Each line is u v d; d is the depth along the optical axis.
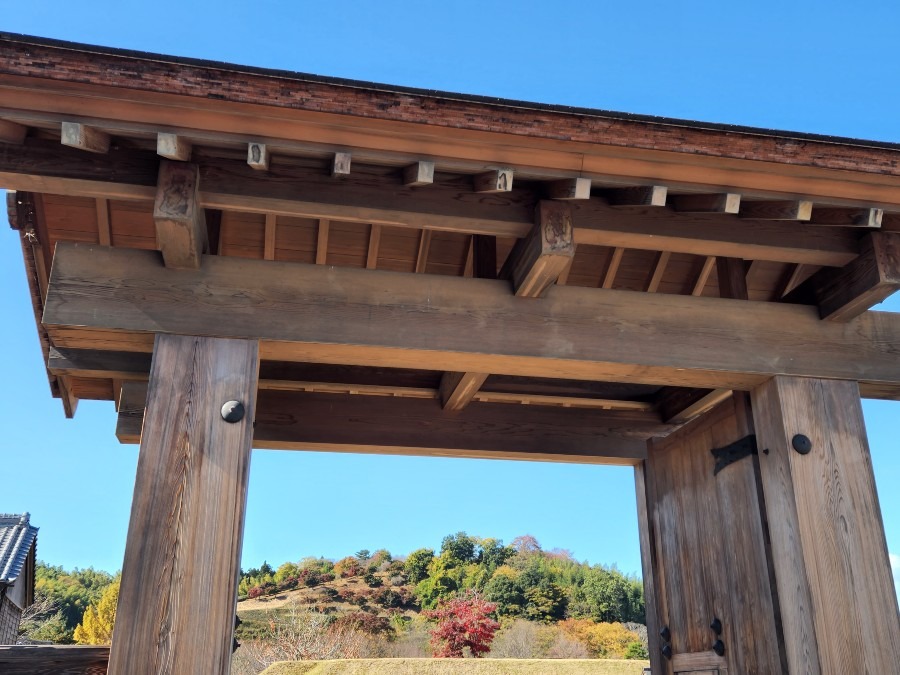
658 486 4.38
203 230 2.96
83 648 2.57
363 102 2.56
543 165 2.80
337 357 3.07
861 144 2.87
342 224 3.81
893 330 3.50
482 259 3.51
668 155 2.80
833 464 3.20
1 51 2.38
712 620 3.64
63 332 2.85
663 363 3.19
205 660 2.45
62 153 2.71
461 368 3.21
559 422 4.66
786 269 4.19
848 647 2.90
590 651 26.45
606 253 4.21
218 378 2.81
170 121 2.56
